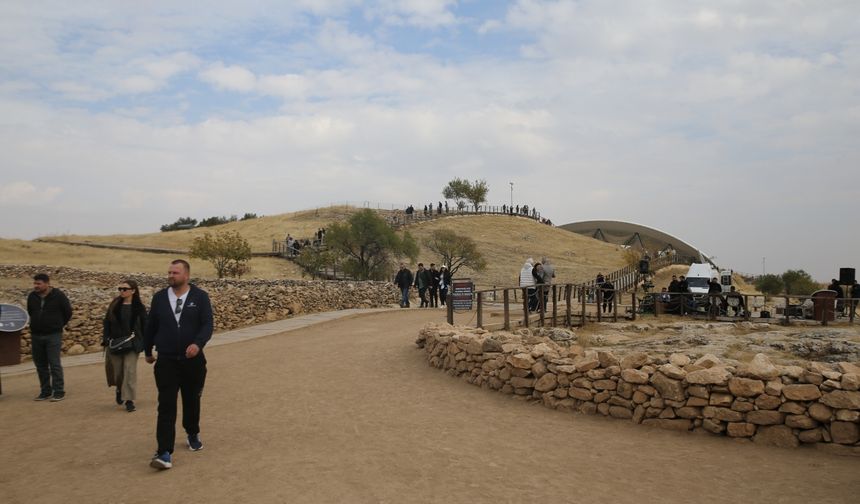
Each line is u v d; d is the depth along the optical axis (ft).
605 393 30.42
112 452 24.22
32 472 21.65
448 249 210.38
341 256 171.32
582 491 19.71
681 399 27.66
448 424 28.81
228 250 154.61
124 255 187.62
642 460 23.24
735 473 21.67
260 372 43.29
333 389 37.06
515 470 21.83
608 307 85.61
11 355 43.68
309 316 83.66
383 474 21.24
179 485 20.13
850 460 23.22
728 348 49.34
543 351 34.24
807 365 26.78
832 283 84.74
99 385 40.57
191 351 22.31
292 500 18.72
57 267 133.39
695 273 97.50
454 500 18.80
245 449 24.39
